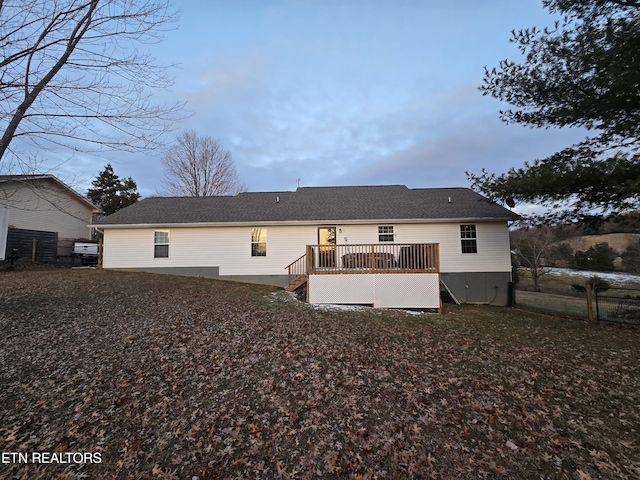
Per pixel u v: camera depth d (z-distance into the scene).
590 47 7.14
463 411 3.90
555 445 3.28
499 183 8.59
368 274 10.93
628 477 2.85
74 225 20.41
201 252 14.81
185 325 7.12
